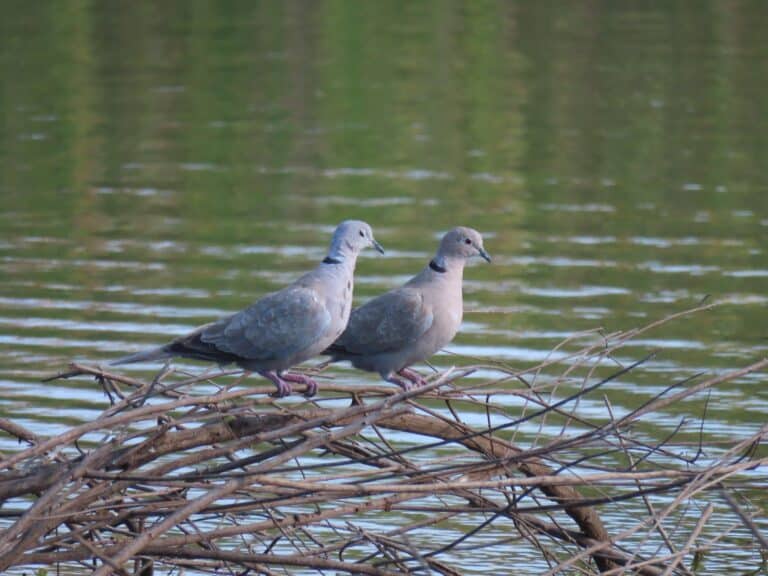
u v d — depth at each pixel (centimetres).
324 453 921
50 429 1345
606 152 2536
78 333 1627
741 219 2112
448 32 3569
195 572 1099
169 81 3097
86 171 2456
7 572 1093
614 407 1413
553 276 1861
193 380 871
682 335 1628
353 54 3344
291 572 1095
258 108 2892
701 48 3316
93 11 3822
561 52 3325
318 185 2353
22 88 3030
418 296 1082
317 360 1603
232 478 812
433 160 2505
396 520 1196
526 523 954
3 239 2052
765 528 1165
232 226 2112
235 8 3888
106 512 901
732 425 1360
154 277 1856
